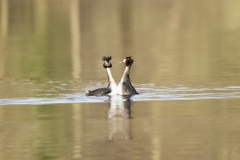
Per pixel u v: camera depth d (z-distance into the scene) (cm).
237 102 1741
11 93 1966
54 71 2489
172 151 1285
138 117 1583
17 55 3106
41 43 3656
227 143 1330
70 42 3691
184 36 3897
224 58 2786
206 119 1544
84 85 2116
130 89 1903
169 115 1598
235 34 3903
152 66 2573
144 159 1239
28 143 1361
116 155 1262
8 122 1559
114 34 4094
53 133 1440
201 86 2025
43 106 1750
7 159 1255
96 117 1592
